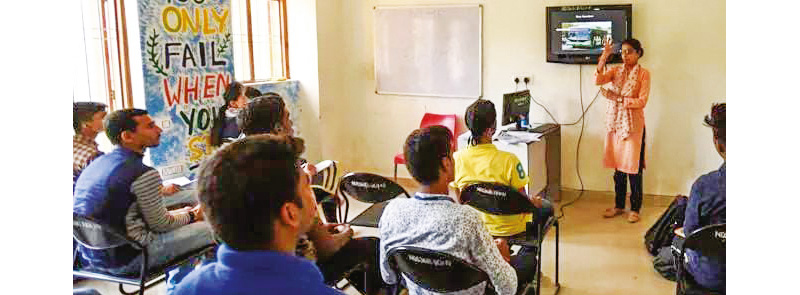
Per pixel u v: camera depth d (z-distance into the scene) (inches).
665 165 223.3
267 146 43.1
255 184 40.9
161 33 183.9
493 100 242.5
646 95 192.7
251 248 41.5
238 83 195.5
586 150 232.4
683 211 158.7
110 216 103.2
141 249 101.2
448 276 83.0
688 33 212.5
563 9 222.2
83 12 169.8
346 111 270.5
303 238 93.8
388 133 264.5
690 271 102.5
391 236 86.4
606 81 200.7
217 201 41.1
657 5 215.0
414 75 254.2
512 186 125.0
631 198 200.7
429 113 253.3
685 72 215.0
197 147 199.2
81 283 146.5
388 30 255.4
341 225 116.9
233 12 225.5
